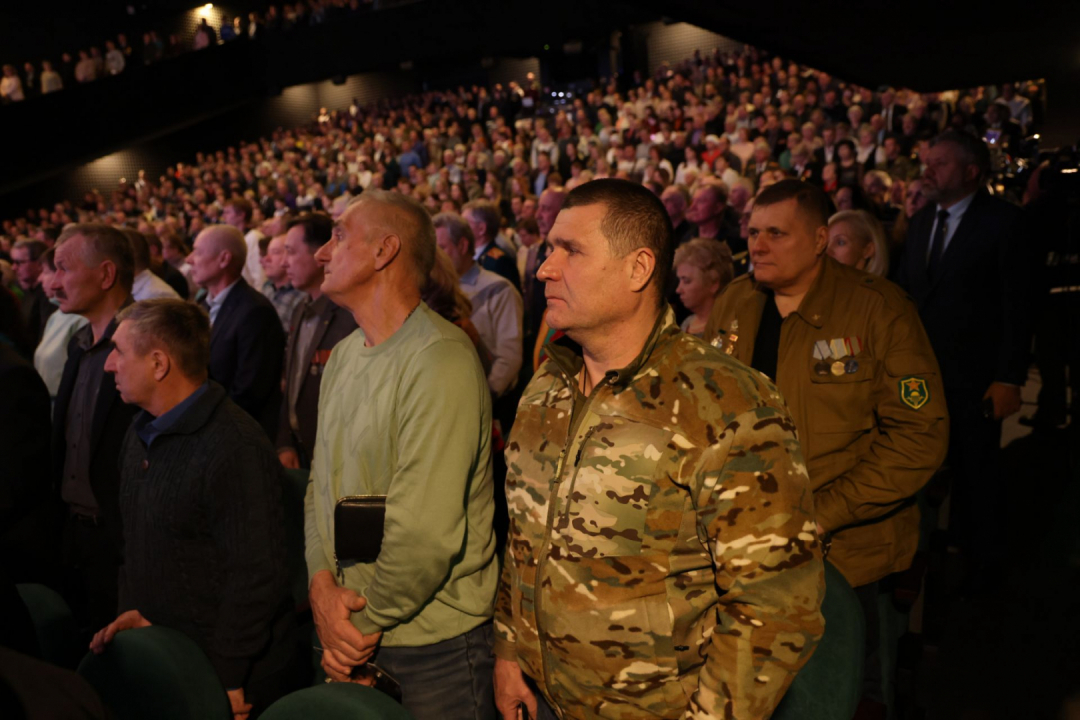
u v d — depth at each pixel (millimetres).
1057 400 3736
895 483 1401
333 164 13297
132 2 17828
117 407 2080
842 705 1132
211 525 1437
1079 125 2910
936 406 1400
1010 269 2268
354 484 1280
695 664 965
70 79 14555
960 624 2352
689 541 945
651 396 954
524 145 11266
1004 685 2070
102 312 2189
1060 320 3590
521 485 1057
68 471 2189
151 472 1479
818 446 1484
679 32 15062
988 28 2490
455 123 12812
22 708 596
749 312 1618
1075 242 2869
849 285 1494
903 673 1641
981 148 2291
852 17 2326
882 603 1659
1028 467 3461
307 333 2355
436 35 14703
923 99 7879
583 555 958
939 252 2428
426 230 1341
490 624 1343
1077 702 1988
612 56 14656
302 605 1823
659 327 988
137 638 1240
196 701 1174
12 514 1832
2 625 1101
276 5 19016
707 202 3371
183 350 1471
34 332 4445
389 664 1283
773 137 9031
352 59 15680
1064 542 2736
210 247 2678
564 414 1039
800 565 882
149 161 16125
